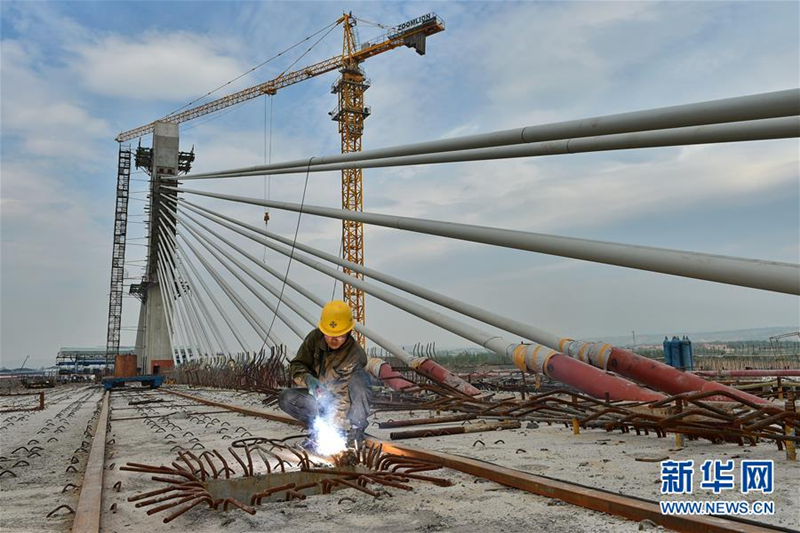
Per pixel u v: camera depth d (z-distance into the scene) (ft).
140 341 207.51
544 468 13.10
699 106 17.26
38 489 13.11
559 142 27.17
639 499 9.24
